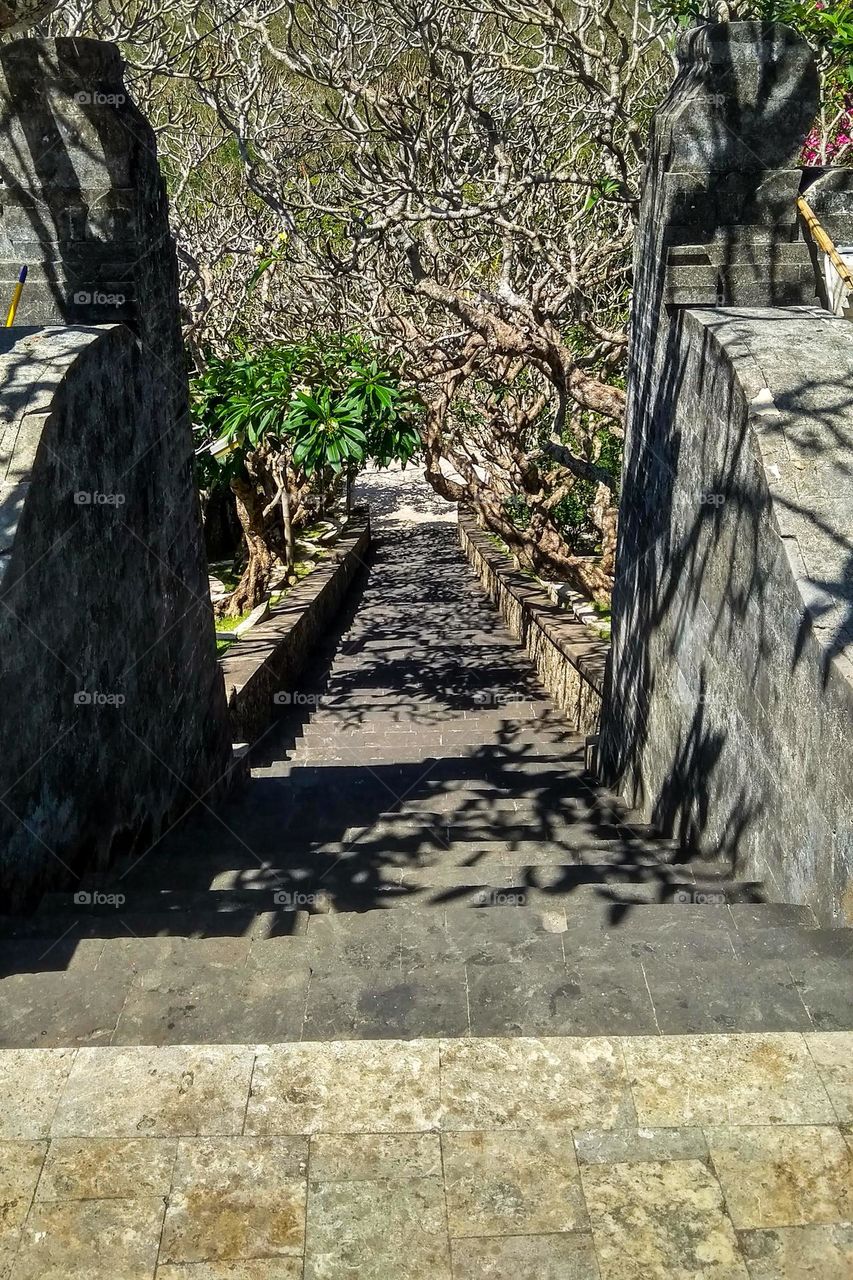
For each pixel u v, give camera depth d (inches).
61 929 141.2
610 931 126.6
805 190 206.5
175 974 119.0
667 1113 96.9
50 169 200.2
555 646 430.3
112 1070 102.2
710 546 194.2
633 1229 86.7
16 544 149.0
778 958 118.7
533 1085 99.9
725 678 187.0
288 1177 91.5
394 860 197.9
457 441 540.4
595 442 485.4
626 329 428.1
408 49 423.5
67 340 183.3
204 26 514.0
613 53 375.2
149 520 226.2
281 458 538.6
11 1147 94.6
